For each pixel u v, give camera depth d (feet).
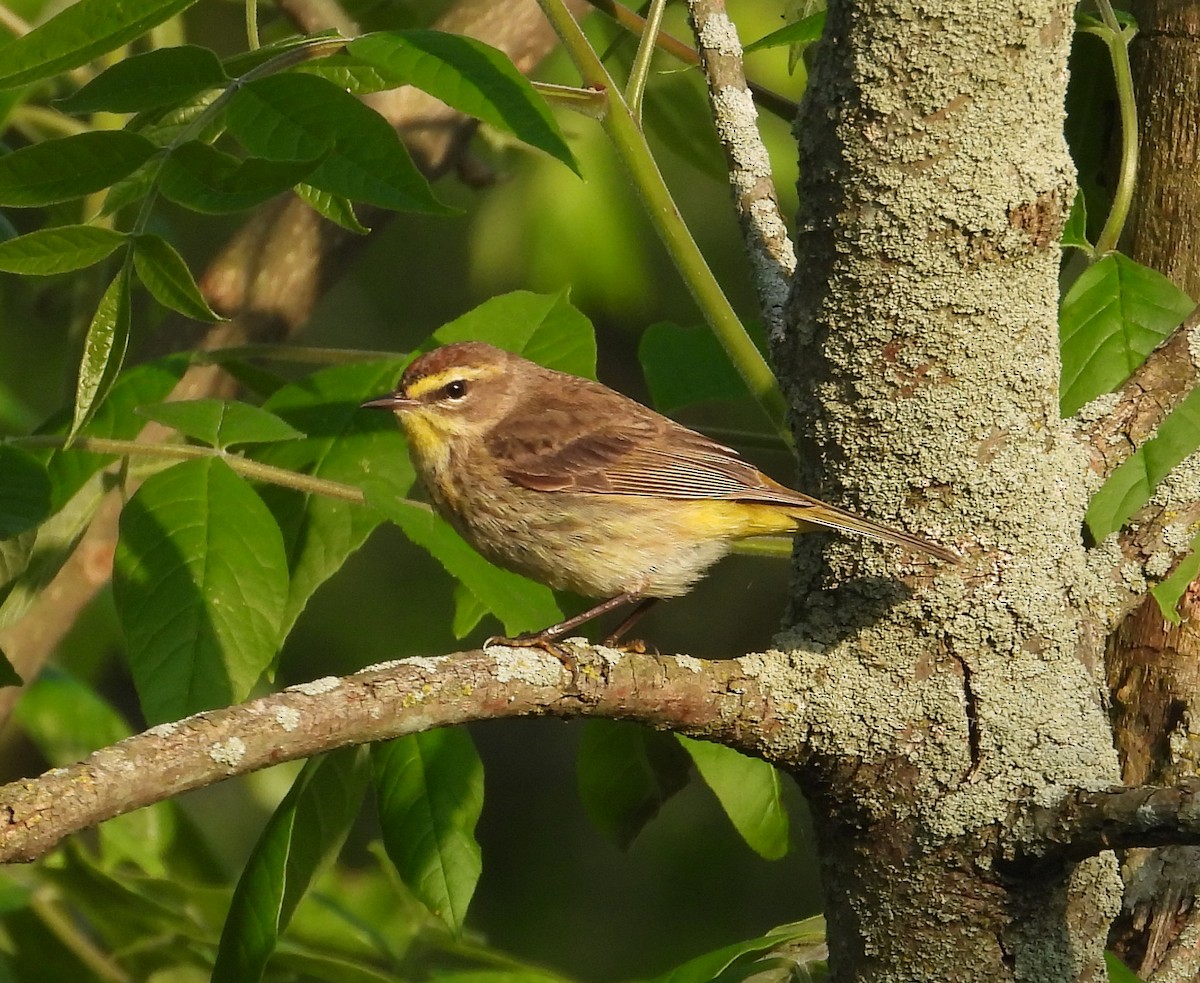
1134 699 26.61
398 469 28.48
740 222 26.78
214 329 38.73
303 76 23.43
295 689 19.33
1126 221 28.43
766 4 47.26
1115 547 23.36
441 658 20.61
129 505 25.72
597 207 48.62
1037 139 21.47
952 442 21.89
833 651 22.22
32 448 26.66
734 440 33.42
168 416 26.37
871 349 22.06
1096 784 21.30
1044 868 21.27
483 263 48.91
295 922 35.35
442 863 26.32
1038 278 21.89
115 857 35.58
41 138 39.24
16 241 22.88
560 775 63.67
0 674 27.91
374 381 29.30
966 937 21.59
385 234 61.93
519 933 57.57
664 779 31.71
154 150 23.36
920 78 21.35
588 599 34.99
